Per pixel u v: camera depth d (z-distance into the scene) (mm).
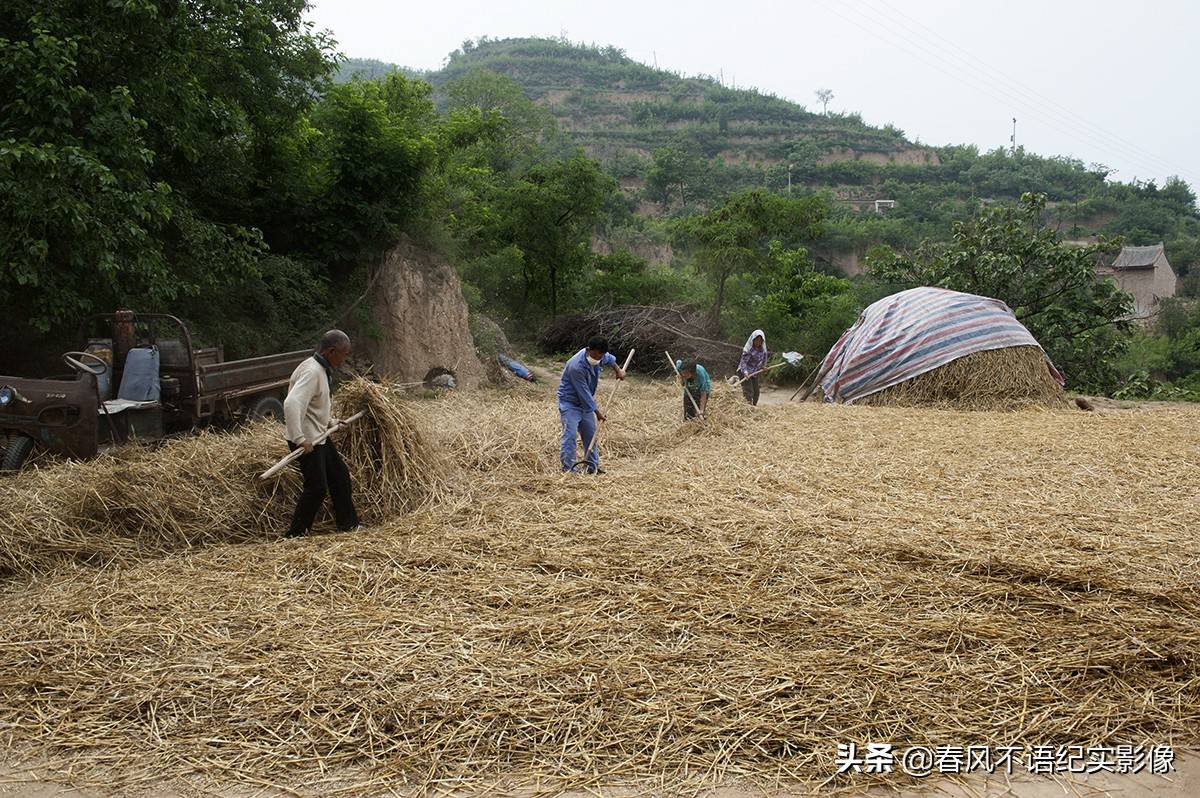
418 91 23516
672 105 114250
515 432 8039
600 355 7430
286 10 12516
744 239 23109
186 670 3559
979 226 20438
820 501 5918
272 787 2859
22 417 6785
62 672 3568
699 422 9172
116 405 7199
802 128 106375
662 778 2865
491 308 24750
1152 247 58938
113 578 4641
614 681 3396
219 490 5719
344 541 5090
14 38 8656
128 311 7918
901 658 3555
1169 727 3150
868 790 2816
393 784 2857
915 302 14695
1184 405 15188
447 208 20594
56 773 2945
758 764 2943
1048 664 3500
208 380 8094
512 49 145125
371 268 14523
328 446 5531
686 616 3959
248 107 12688
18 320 9656
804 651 3637
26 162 7754
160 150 11148
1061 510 5629
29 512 5238
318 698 3322
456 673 3477
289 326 12961
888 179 85938
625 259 28047
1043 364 13945
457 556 4742
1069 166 95000
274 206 13875
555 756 2984
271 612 4105
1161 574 4340
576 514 5477
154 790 2857
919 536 4938
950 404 13422
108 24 9047
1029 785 2840
